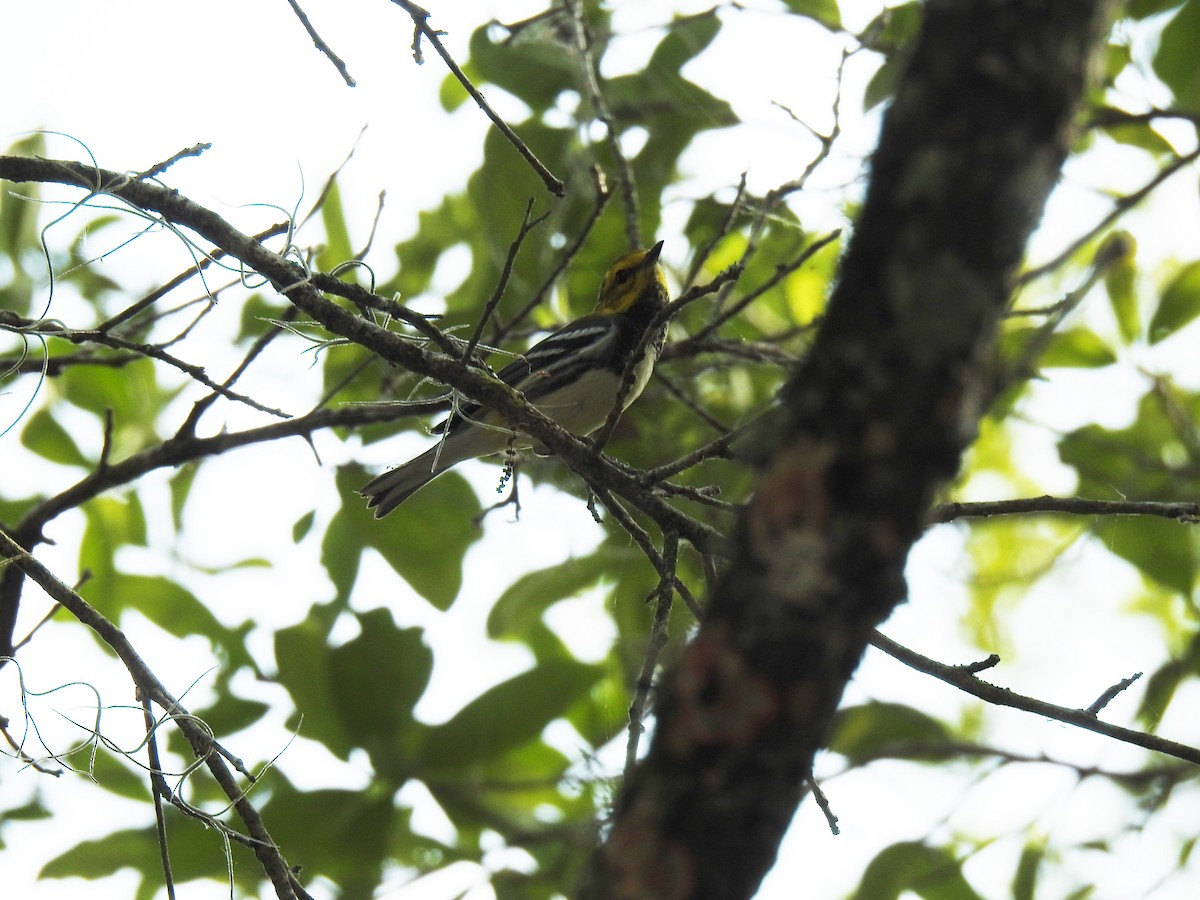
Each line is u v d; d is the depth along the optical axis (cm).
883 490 279
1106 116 1011
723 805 282
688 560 990
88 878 899
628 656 991
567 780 897
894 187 287
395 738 911
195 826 900
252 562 1045
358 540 999
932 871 977
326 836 896
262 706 973
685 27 1055
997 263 281
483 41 1043
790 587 281
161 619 1013
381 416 959
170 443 885
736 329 1120
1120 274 1161
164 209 615
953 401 279
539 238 1039
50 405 1060
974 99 284
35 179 614
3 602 812
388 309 594
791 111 911
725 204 1098
